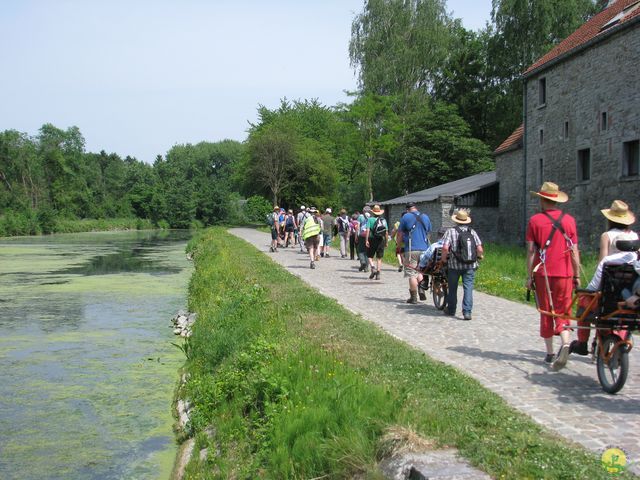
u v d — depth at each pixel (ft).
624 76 67.62
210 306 44.96
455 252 34.32
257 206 272.92
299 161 218.38
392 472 14.35
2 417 25.70
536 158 91.15
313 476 16.48
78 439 23.44
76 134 334.44
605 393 20.22
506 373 22.71
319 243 74.84
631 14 67.26
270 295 42.63
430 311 37.17
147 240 181.88
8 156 278.67
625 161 68.23
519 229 103.04
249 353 26.61
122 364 34.06
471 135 184.85
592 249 74.74
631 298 19.44
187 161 407.23
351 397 18.81
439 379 21.40
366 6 171.94
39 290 64.49
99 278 75.82
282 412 19.51
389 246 91.91
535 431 16.17
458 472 13.44
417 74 172.65
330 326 31.17
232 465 18.97
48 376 31.65
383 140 180.34
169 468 20.94
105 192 358.84
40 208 252.83
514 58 157.38
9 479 20.02
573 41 83.25
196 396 26.14
